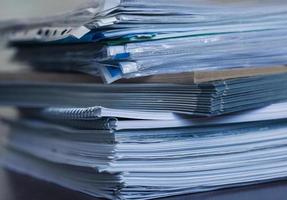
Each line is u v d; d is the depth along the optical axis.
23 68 0.79
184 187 0.53
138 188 0.51
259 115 0.54
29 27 0.66
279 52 0.57
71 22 0.56
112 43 0.51
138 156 0.52
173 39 0.53
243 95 0.52
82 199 0.54
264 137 0.56
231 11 0.55
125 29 0.51
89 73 0.59
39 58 0.72
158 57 0.52
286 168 0.57
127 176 0.51
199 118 0.53
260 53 0.56
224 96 0.51
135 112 0.52
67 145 0.60
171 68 0.53
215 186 0.55
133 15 0.51
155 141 0.52
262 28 0.56
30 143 0.71
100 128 0.53
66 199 0.55
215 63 0.54
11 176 0.68
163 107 0.52
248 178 0.56
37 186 0.62
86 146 0.56
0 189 0.61
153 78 0.52
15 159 0.75
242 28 0.55
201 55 0.54
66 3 0.57
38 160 0.68
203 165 0.54
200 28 0.54
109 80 0.53
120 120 0.51
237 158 0.55
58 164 0.62
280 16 0.57
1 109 0.84
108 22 0.50
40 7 0.65
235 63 0.55
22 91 0.74
